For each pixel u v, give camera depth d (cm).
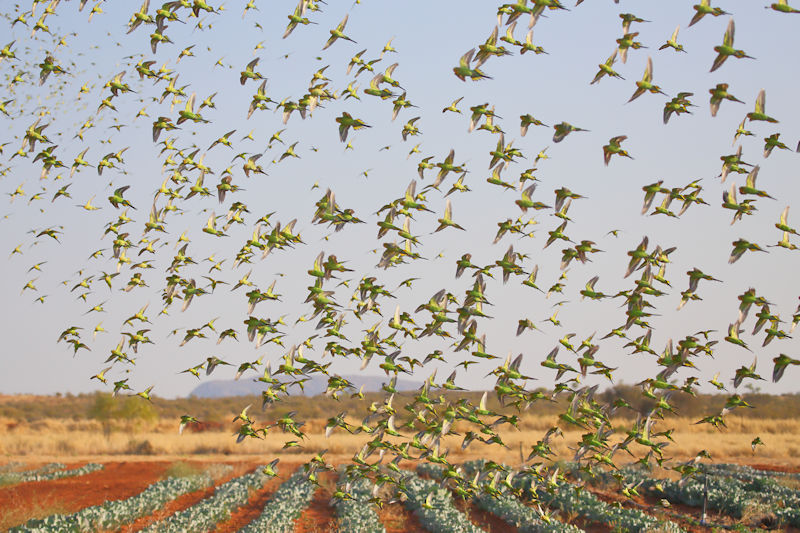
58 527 2133
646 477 3167
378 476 1641
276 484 3619
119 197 1803
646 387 1474
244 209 1778
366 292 1589
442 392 1595
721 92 1184
